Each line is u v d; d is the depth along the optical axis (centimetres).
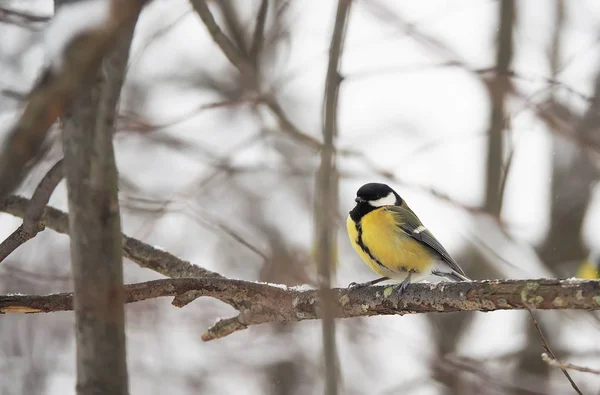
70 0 302
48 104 289
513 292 520
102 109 359
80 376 371
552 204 1467
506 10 1333
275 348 1529
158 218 1262
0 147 294
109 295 370
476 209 1097
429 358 1326
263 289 639
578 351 1330
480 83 1176
